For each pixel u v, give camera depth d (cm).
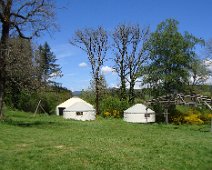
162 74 5872
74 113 5922
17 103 7000
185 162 2077
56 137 2692
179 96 5066
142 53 6925
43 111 7269
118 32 7006
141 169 1848
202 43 5981
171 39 5891
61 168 1769
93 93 7938
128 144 2509
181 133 3647
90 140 2569
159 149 2353
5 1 3597
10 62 3666
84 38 7088
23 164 1792
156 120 5878
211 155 2286
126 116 5775
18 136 2667
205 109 5709
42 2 3688
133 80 7038
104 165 1852
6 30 3669
